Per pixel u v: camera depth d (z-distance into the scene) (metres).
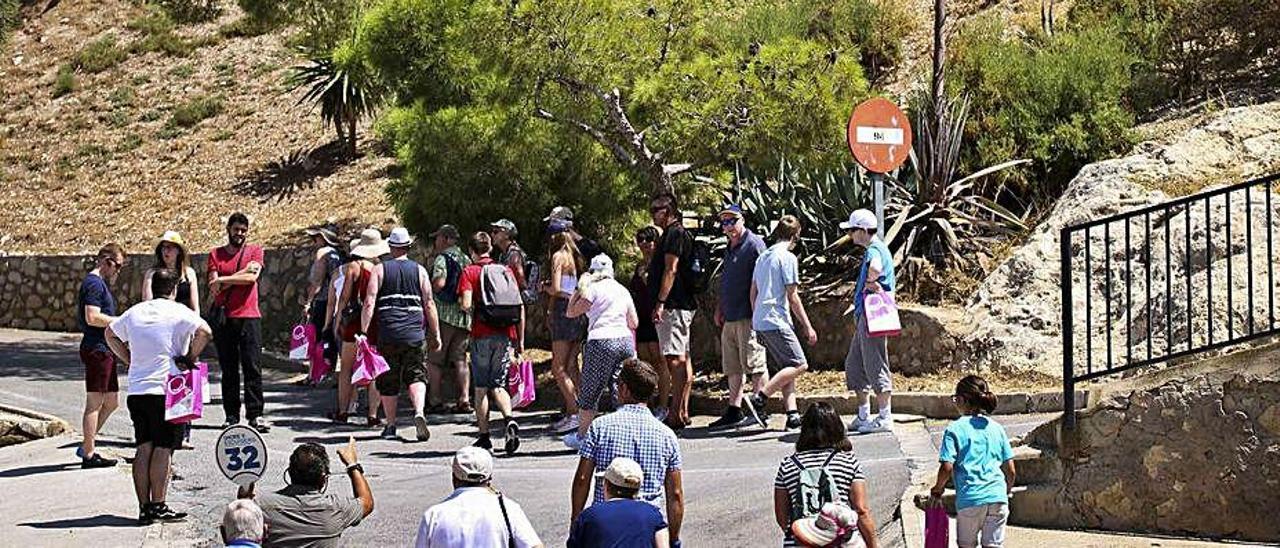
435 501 10.49
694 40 16.06
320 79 29.03
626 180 16.55
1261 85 18.03
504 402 12.64
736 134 15.30
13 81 34.66
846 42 22.16
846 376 12.49
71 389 17.00
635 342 13.18
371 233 13.92
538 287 14.83
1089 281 9.50
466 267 12.76
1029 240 14.86
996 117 17.55
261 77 32.56
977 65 18.66
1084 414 9.32
